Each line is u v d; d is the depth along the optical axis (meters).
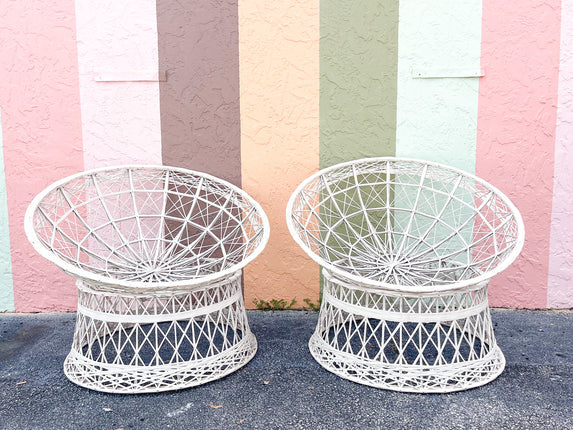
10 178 2.22
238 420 1.43
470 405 1.49
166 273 1.91
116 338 2.03
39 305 2.30
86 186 1.97
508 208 1.80
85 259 2.23
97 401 1.54
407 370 1.59
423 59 2.15
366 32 2.15
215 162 2.23
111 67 2.17
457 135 2.18
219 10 2.15
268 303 2.31
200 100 2.19
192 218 2.12
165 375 1.59
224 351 1.71
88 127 2.20
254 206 1.92
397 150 2.21
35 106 2.19
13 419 1.44
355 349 1.89
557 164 2.17
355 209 2.22
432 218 2.08
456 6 2.11
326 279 1.80
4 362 1.80
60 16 2.14
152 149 2.22
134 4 2.14
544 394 1.55
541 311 2.24
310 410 1.48
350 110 2.19
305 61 2.17
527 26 2.10
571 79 2.11
